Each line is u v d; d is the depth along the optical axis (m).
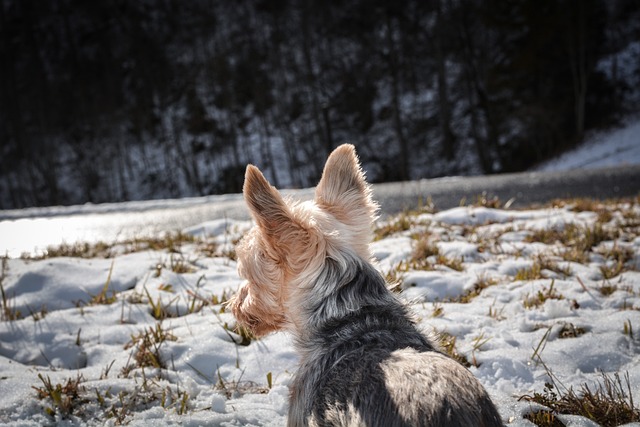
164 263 6.70
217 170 52.41
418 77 53.66
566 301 5.08
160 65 58.28
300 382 2.65
